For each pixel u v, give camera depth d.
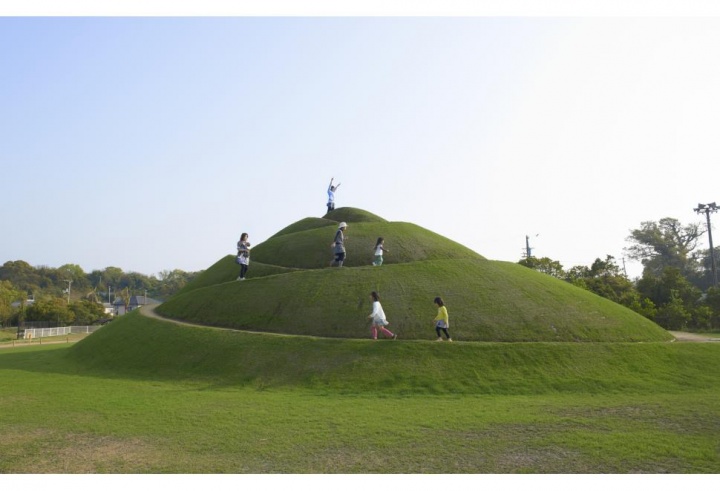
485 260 31.23
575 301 26.95
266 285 28.23
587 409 14.24
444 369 19.17
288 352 21.23
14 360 30.30
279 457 9.90
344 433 11.66
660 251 92.88
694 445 10.35
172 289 169.38
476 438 11.16
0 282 108.94
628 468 9.04
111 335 30.50
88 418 13.37
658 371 19.41
